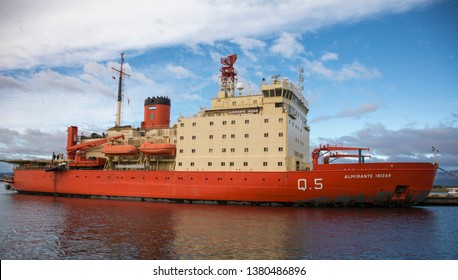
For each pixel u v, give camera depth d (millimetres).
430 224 29875
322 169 38844
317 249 21906
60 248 22344
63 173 55656
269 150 42406
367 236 25297
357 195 38094
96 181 52031
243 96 46375
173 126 52969
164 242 23516
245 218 32281
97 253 21172
